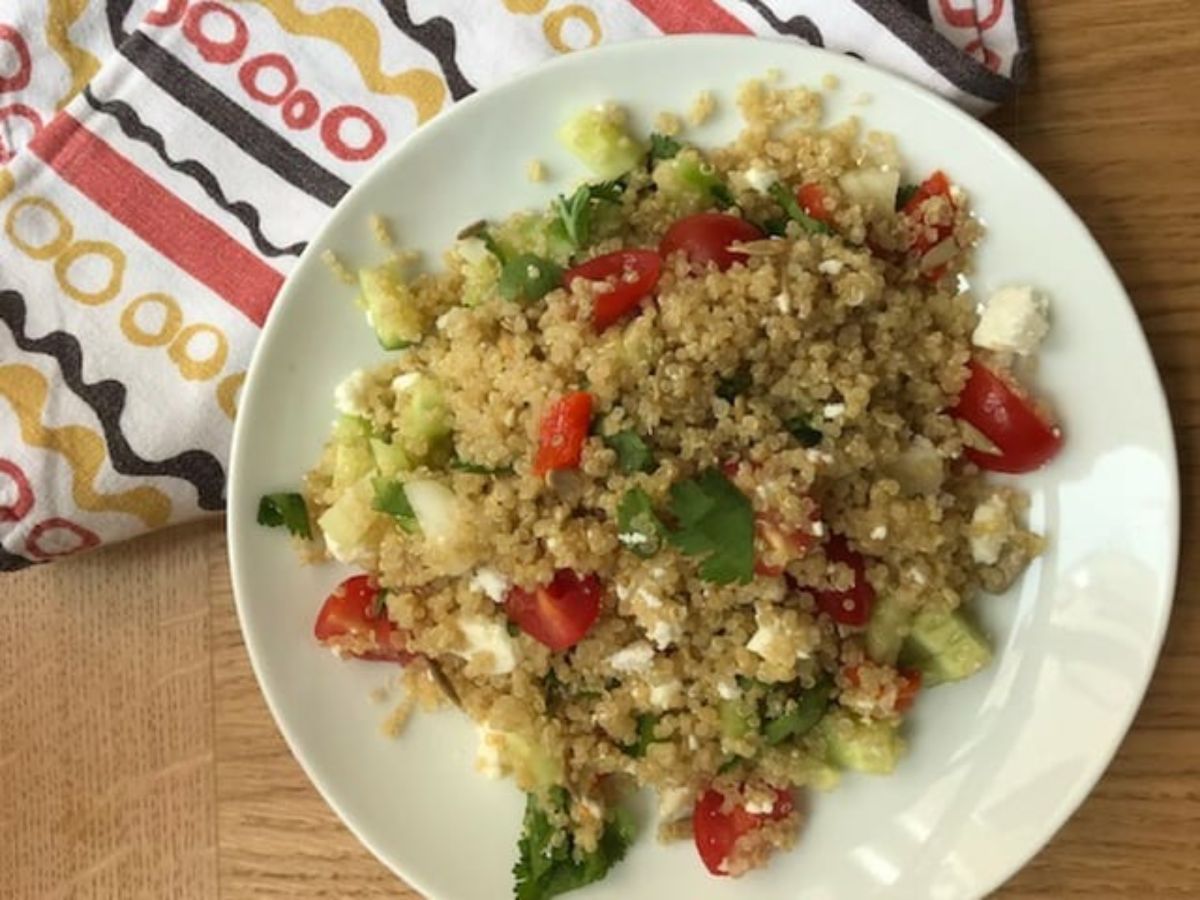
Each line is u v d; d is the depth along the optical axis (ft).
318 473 1.07
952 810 1.02
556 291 1.00
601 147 1.01
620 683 1.03
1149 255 1.01
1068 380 0.98
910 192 1.00
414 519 1.02
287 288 1.04
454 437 1.03
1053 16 1.02
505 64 1.09
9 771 1.25
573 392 0.97
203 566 1.20
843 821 1.04
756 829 1.02
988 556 0.99
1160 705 1.04
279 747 1.19
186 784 1.22
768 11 1.04
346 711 1.07
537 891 1.05
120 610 1.22
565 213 1.00
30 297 1.14
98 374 1.14
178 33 1.12
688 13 1.06
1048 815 0.99
